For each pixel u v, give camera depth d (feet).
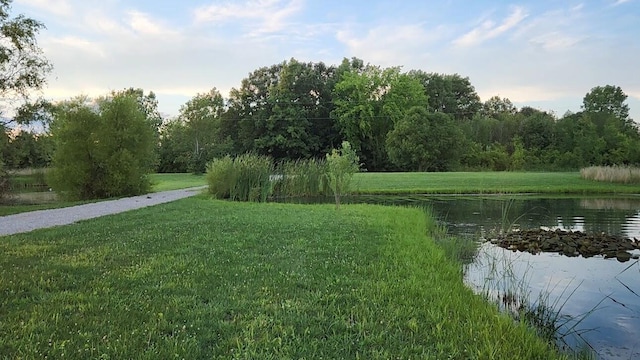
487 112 276.21
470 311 16.38
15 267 21.75
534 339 14.20
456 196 81.41
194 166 160.15
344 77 208.23
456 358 12.41
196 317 14.90
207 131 167.02
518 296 21.40
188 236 31.48
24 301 16.35
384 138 198.18
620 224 47.39
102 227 36.35
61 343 12.48
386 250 27.25
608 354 15.11
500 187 90.22
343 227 37.01
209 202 64.08
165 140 184.85
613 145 179.63
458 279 21.72
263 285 18.97
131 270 21.21
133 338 13.01
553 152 182.50
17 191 98.78
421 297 17.81
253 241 29.71
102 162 79.66
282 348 12.50
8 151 87.97
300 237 31.60
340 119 199.72
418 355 12.51
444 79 253.44
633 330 17.34
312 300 17.01
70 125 78.69
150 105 190.60
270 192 74.49
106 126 80.53
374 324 14.55
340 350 12.59
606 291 22.86
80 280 19.31
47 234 32.50
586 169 106.32
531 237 37.68
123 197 75.97
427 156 159.43
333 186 55.11
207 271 21.02
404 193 86.02
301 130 200.13
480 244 35.96
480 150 185.06
